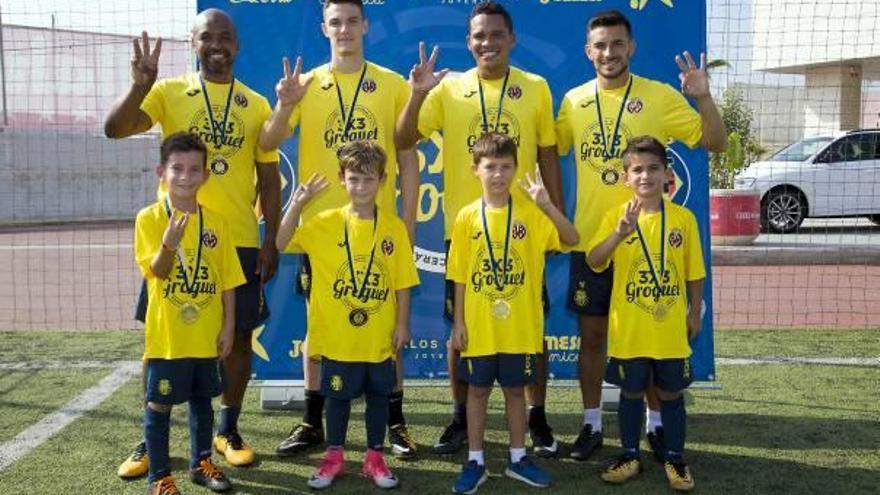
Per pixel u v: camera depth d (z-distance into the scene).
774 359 5.87
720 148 3.91
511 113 3.92
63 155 18.12
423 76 3.71
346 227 3.66
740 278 10.14
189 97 3.77
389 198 4.03
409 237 3.86
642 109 3.94
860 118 17.03
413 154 4.07
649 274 3.62
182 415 4.64
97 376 5.45
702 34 4.64
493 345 3.60
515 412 3.67
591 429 4.05
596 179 3.96
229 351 3.63
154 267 3.35
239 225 3.81
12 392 5.06
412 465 3.92
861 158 13.99
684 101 4.04
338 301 3.61
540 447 4.04
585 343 4.02
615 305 3.71
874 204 13.90
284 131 3.73
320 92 3.97
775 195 13.95
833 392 5.01
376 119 3.96
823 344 6.38
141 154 18.91
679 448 3.62
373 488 3.62
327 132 3.95
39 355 6.10
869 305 8.35
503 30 3.84
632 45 3.99
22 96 17.48
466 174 3.95
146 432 3.46
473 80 4.00
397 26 4.75
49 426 4.41
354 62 3.98
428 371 4.94
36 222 17.86
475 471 3.60
